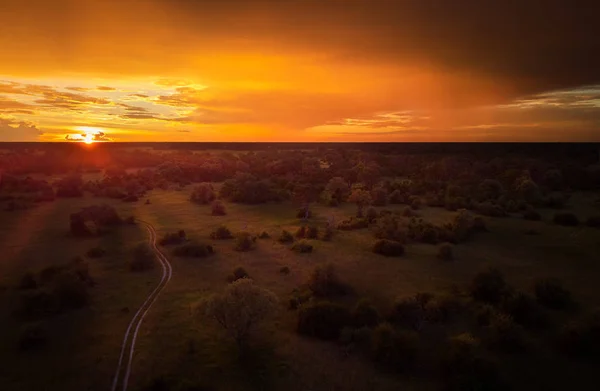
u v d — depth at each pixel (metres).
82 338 40.62
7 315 45.69
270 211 102.31
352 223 84.50
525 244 72.44
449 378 34.53
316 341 40.75
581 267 60.62
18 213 98.25
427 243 73.00
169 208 105.88
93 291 52.00
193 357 37.38
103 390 33.12
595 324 40.34
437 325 43.66
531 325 43.06
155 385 33.09
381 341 38.19
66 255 66.94
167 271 59.38
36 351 38.47
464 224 77.25
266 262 63.12
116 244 73.44
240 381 34.19
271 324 43.72
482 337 41.41
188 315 45.28
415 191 124.12
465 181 129.62
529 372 35.94
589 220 84.62
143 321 43.94
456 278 56.41
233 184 124.56
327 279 51.75
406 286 53.56
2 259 64.75
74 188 123.81
